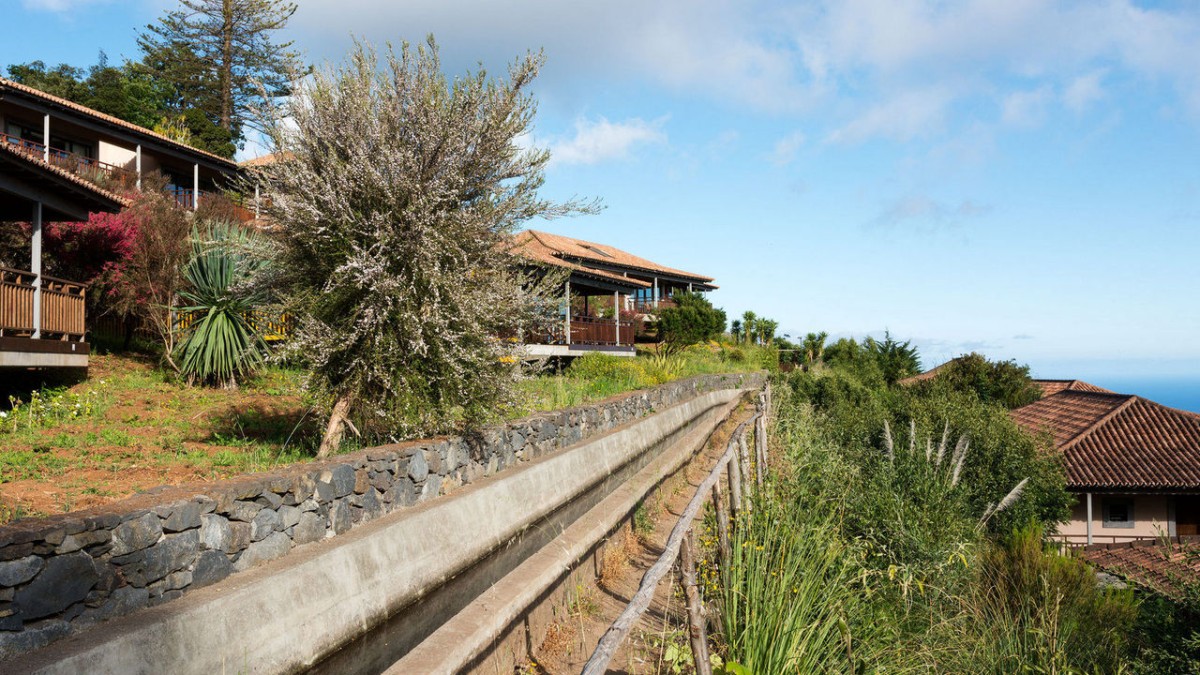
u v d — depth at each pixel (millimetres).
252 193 6973
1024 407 35094
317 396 6672
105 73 43344
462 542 5414
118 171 23344
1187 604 8945
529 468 7086
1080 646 8078
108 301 15328
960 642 6234
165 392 11125
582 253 36344
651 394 13414
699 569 5773
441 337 6516
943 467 12141
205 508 3559
